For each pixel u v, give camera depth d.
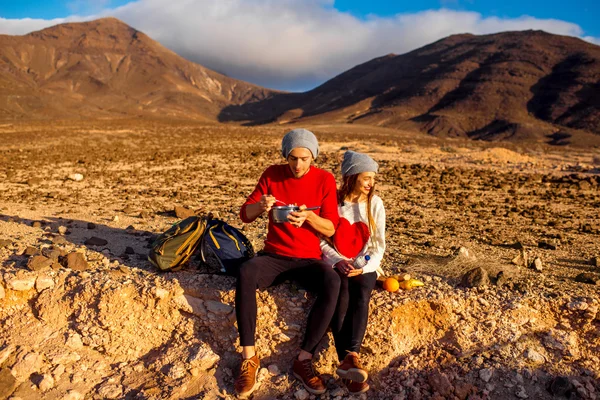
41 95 162.25
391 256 5.27
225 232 4.46
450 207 9.22
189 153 21.88
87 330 4.13
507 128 133.88
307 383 3.70
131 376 3.94
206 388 3.75
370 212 4.09
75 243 5.48
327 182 4.02
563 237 6.71
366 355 3.98
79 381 3.87
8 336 4.12
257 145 28.80
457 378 3.82
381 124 152.12
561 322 4.10
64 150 23.00
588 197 11.04
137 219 7.19
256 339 4.06
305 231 3.95
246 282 3.72
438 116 148.00
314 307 3.73
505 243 6.16
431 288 4.30
